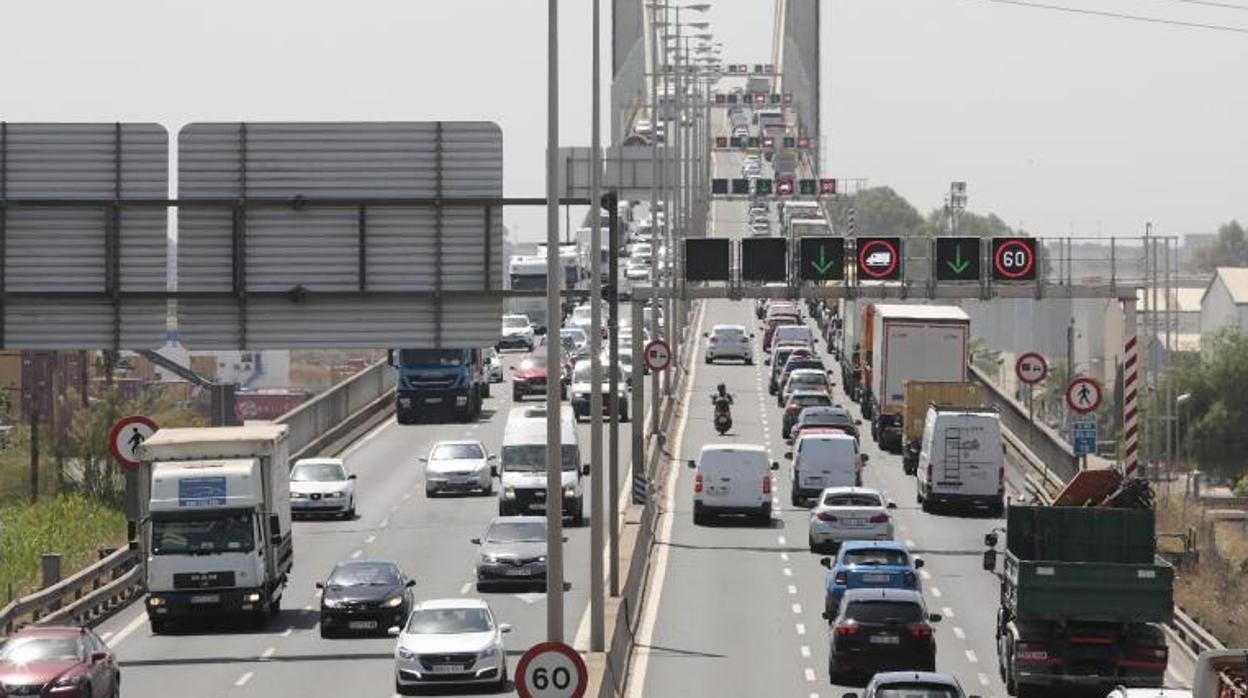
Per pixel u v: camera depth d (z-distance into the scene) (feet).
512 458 642.22
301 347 347.36
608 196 415.23
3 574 557.74
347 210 346.33
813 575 528.22
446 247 346.54
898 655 363.15
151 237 346.74
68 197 346.33
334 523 639.35
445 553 567.59
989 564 391.45
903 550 433.89
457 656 364.38
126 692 367.66
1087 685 356.38
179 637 440.86
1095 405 626.23
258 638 437.17
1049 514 382.63
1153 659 355.36
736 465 628.28
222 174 346.95
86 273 346.74
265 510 452.76
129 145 346.54
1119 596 354.54
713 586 510.58
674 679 384.88
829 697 361.10
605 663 360.28
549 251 317.01
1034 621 357.82
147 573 442.91
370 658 407.03
